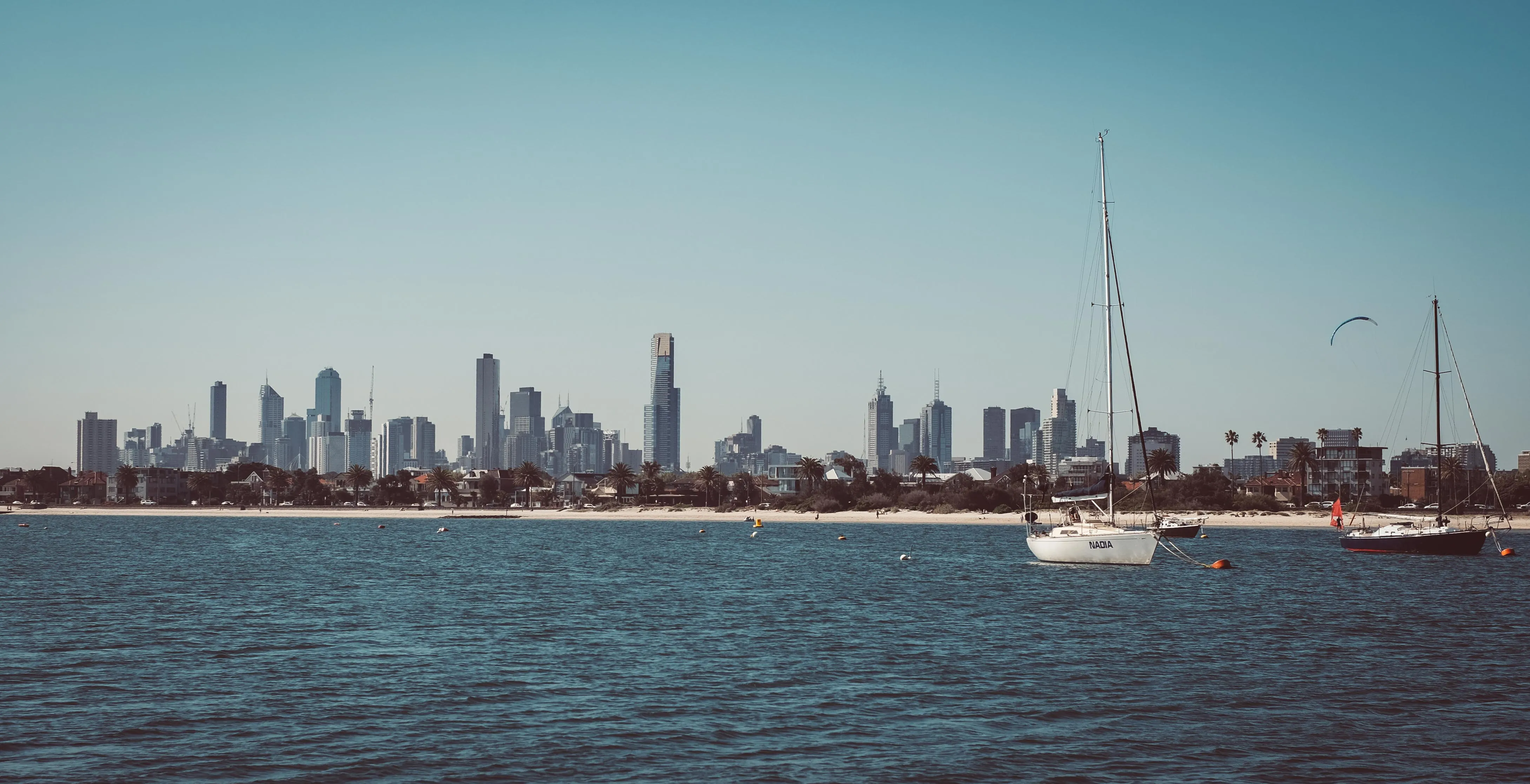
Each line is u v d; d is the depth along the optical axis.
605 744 33.78
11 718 36.66
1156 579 88.12
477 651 50.31
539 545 154.75
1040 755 32.75
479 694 40.66
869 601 72.81
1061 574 92.50
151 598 72.81
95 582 84.31
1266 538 170.38
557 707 38.56
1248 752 33.22
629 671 45.38
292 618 62.41
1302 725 36.47
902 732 35.41
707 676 44.28
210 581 86.56
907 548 143.88
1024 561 114.19
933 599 73.56
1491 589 81.50
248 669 45.47
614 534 198.25
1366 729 35.94
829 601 72.56
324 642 52.94
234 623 59.81
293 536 186.00
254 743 33.72
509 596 75.94
